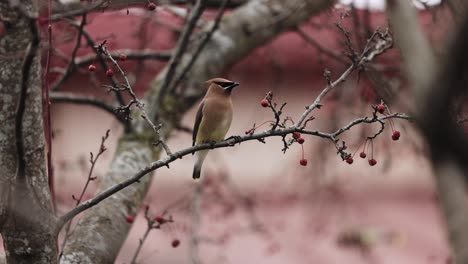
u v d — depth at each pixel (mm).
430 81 3695
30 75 6887
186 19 12109
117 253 8758
